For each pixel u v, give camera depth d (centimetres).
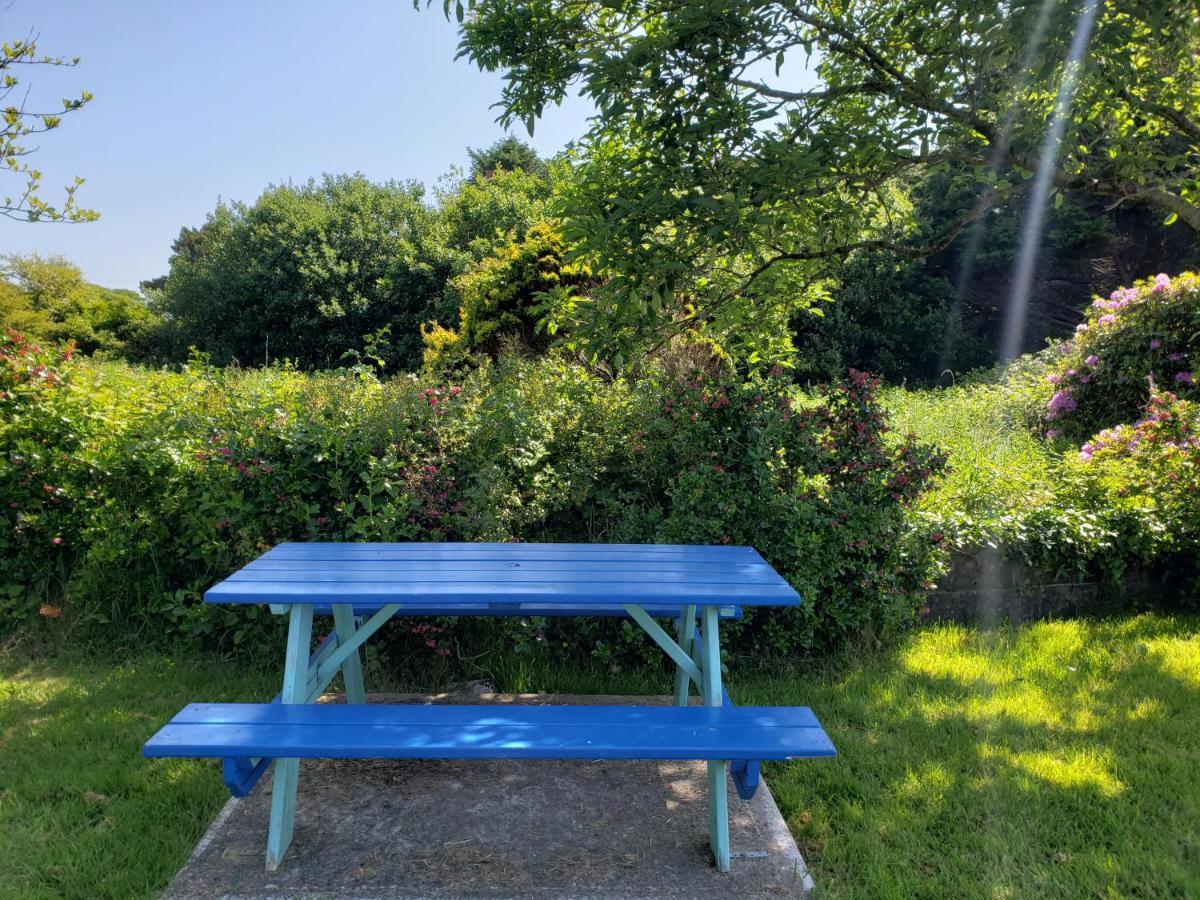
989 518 494
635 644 405
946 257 2062
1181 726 342
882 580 426
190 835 265
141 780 295
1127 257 1959
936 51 396
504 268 1034
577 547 333
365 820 272
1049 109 404
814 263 491
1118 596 520
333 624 387
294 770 257
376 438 419
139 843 257
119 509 445
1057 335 1986
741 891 236
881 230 520
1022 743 329
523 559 309
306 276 2414
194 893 232
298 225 2497
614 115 364
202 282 2670
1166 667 411
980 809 279
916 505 466
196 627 413
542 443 450
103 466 441
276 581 268
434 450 427
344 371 516
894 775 304
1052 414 854
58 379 476
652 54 360
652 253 380
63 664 411
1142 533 503
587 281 744
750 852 255
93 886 236
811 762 315
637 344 432
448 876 241
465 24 408
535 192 2648
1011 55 365
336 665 288
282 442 412
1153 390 546
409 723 236
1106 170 439
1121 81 367
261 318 2531
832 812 281
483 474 412
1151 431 532
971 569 486
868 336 1956
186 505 429
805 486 429
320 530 406
